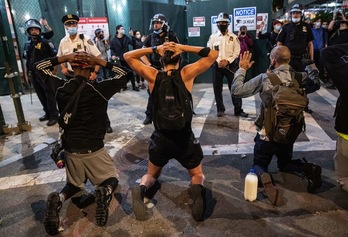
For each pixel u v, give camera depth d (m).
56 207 2.27
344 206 2.57
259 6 7.80
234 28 8.12
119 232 2.38
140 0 8.99
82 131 2.32
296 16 4.84
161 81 2.27
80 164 2.38
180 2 10.37
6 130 4.96
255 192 2.66
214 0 8.11
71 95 2.21
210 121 5.09
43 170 3.58
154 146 2.47
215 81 5.22
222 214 2.54
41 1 8.14
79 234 2.38
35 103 7.20
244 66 2.69
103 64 2.34
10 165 3.76
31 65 5.14
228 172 3.26
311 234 2.26
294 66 4.98
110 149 4.08
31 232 2.45
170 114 2.17
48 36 5.32
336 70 2.10
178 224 2.44
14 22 7.97
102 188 2.33
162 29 4.61
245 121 5.00
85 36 4.57
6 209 2.79
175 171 3.33
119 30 7.81
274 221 2.42
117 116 5.75
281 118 2.47
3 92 5.21
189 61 8.88
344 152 2.29
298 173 3.13
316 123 4.68
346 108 2.17
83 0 8.45
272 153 2.76
